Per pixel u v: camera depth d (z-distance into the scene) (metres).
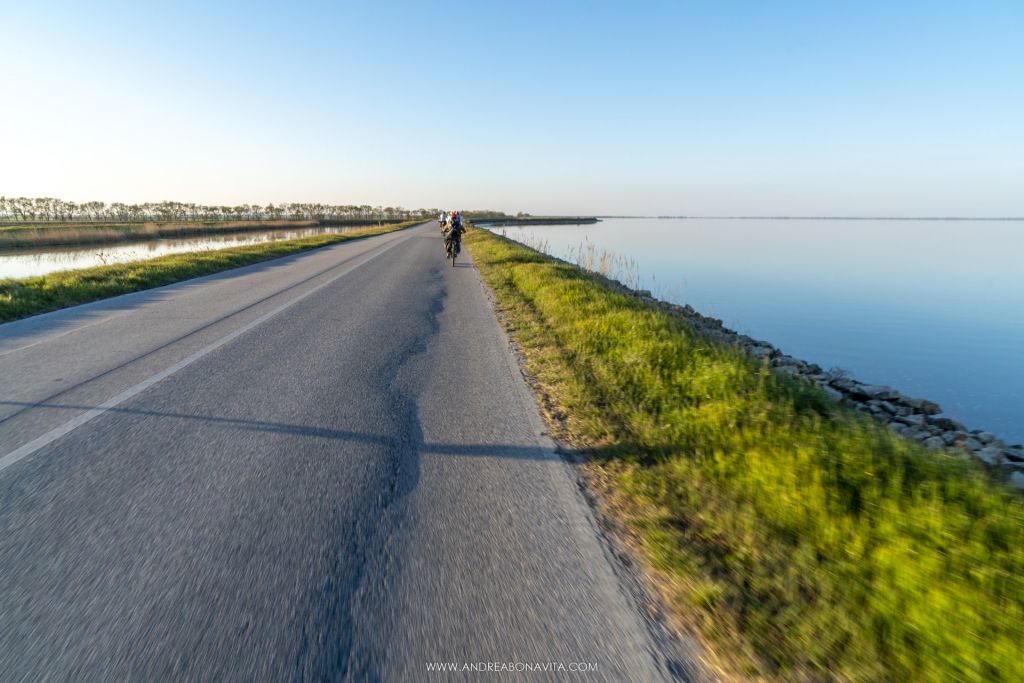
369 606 2.04
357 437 3.71
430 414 4.22
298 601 2.06
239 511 2.70
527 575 2.27
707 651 1.89
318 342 6.55
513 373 5.44
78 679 1.67
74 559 2.27
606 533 2.62
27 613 1.95
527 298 10.59
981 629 1.88
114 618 1.94
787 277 28.05
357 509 2.76
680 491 3.02
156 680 1.68
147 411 4.09
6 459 3.22
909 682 1.76
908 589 2.09
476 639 1.90
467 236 38.38
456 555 2.39
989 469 3.75
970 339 12.83
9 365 5.32
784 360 8.78
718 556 2.45
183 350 6.02
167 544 2.40
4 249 33.38
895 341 12.60
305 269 15.54
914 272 32.44
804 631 1.96
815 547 2.47
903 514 2.56
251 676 1.70
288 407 4.27
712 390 4.46
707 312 16.56
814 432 3.51
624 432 3.87
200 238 47.59
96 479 3.00
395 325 7.75
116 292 10.52
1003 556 2.25
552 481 3.14
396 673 1.74
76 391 4.54
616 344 6.38
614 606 2.09
